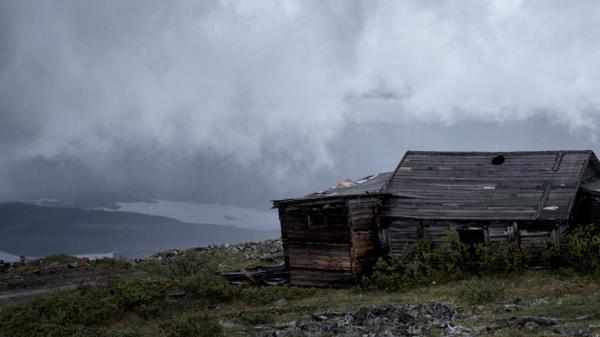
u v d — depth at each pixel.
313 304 23.50
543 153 29.41
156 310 23.56
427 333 16.48
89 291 25.38
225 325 20.62
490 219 26.27
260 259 38.50
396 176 30.91
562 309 17.45
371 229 28.61
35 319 21.73
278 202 29.50
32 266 39.12
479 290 21.09
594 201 26.97
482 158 30.53
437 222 27.50
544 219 25.22
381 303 22.20
